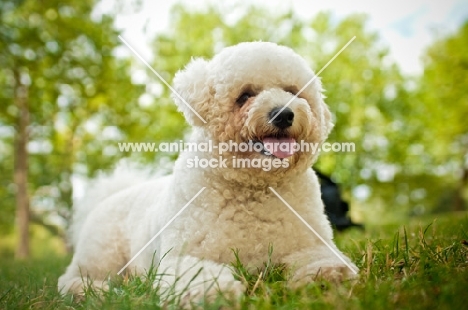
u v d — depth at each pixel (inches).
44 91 532.1
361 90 744.3
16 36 491.8
